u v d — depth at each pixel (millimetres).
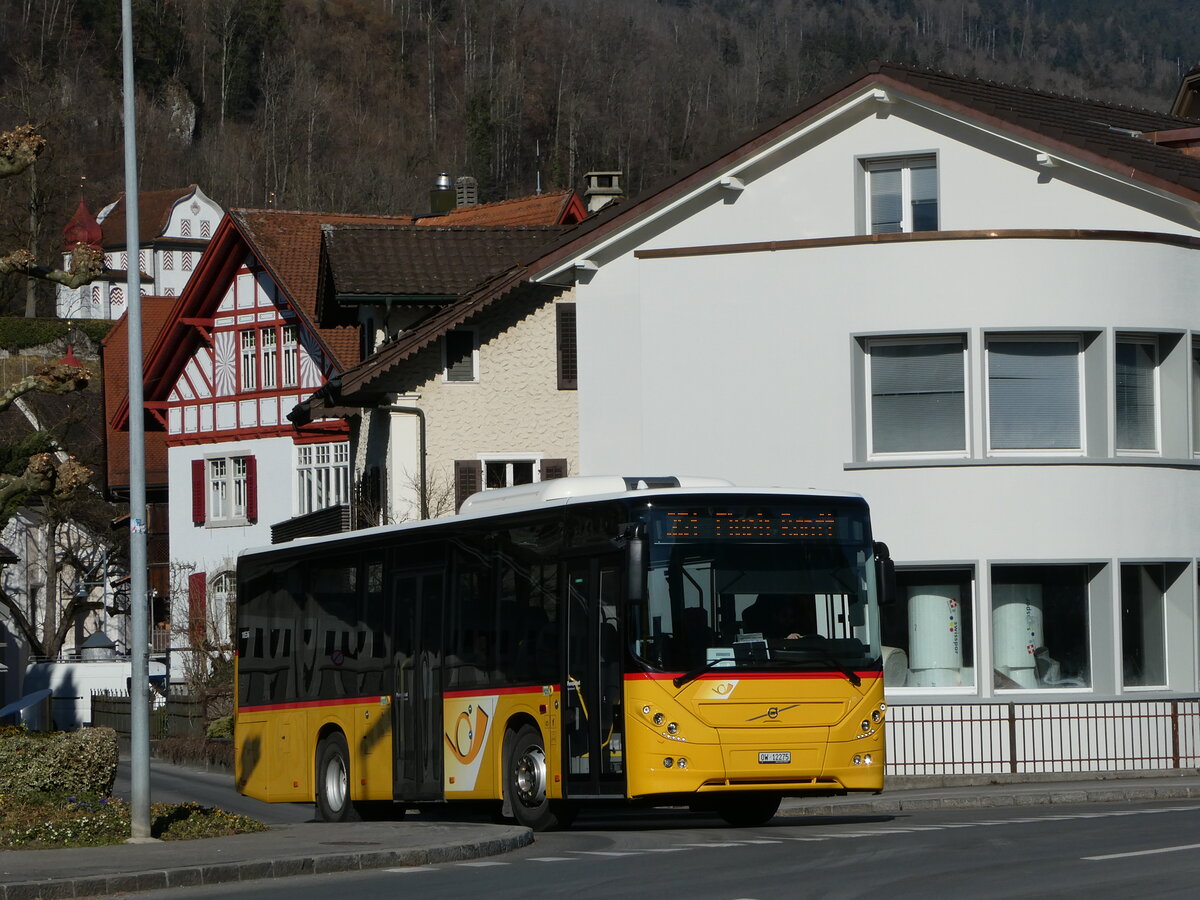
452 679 25453
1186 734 34281
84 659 73750
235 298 64062
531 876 17828
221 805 36562
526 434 47250
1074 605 34438
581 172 184125
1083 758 33781
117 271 146000
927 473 34438
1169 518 34719
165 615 80562
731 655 22000
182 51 194625
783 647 22281
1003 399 34562
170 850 20453
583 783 22656
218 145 184500
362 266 47688
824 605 22656
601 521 22688
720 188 38781
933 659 34406
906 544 34500
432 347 46781
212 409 65250
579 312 39625
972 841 19844
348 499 58562
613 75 192625
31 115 105812
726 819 25297
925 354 34969
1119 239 34531
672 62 193250
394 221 62844
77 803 23250
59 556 84438
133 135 22609
